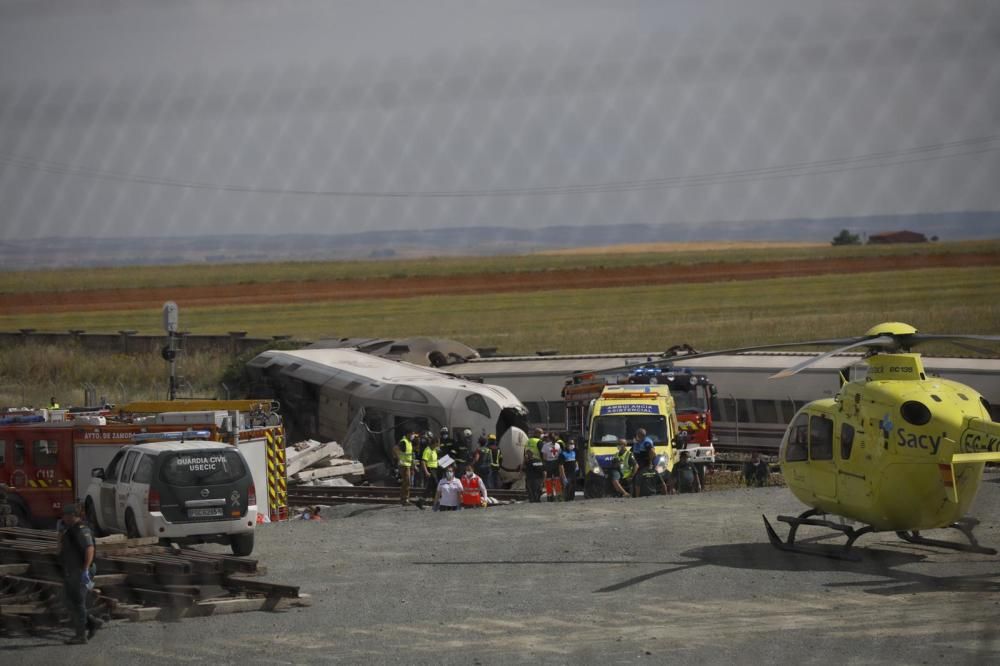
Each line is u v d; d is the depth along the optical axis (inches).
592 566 1616.6
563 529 2005.4
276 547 1955.0
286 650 1149.1
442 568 1647.4
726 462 3636.8
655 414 2960.1
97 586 1374.3
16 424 2596.0
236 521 1872.5
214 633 1243.2
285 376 4252.0
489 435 3341.5
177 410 2738.7
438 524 2146.9
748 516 2102.6
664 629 1194.0
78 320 3016.7
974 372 3444.9
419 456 3004.4
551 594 1416.1
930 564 1582.2
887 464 1507.1
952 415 1467.8
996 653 1046.4
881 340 1518.2
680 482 2812.5
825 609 1283.2
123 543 1577.3
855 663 1022.4
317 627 1262.3
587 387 3661.4
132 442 2477.9
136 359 4424.2
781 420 3757.4
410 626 1250.0
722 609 1296.8
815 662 1029.2
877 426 1524.4
